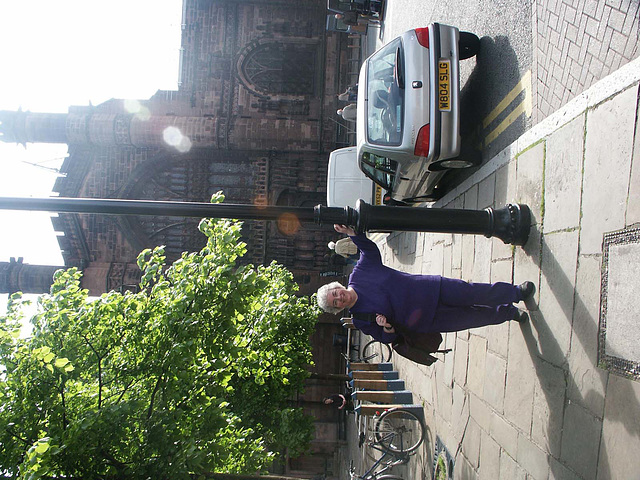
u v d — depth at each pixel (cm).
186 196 2783
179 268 634
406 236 1291
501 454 572
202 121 2653
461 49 771
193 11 2744
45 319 584
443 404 807
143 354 604
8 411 504
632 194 374
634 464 353
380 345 1482
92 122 2595
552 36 528
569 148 468
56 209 484
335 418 2658
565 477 439
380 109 851
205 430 576
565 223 468
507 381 566
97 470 529
